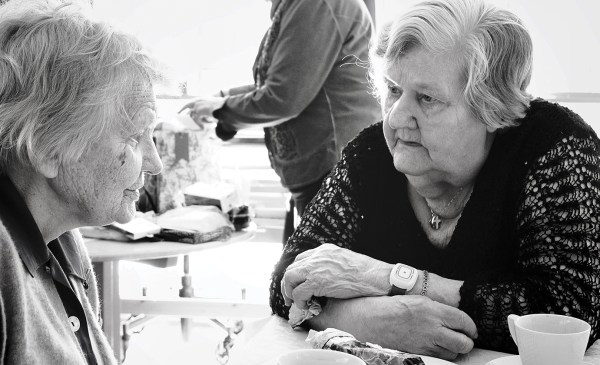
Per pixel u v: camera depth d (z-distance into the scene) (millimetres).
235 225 2486
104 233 2273
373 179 1536
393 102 1354
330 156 2543
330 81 2512
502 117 1302
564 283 1236
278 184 3260
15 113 843
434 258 1454
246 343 1303
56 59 854
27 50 849
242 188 2646
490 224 1374
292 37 2441
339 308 1300
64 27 872
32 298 830
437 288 1280
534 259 1277
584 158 1298
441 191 1421
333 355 868
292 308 1337
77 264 1070
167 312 2754
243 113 2580
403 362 1070
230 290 3332
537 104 1374
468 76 1246
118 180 931
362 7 2545
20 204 865
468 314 1246
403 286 1283
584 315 1224
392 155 1434
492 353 1231
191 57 3051
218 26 3035
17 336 783
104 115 884
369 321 1250
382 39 1340
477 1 1269
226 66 3074
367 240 1534
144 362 2857
